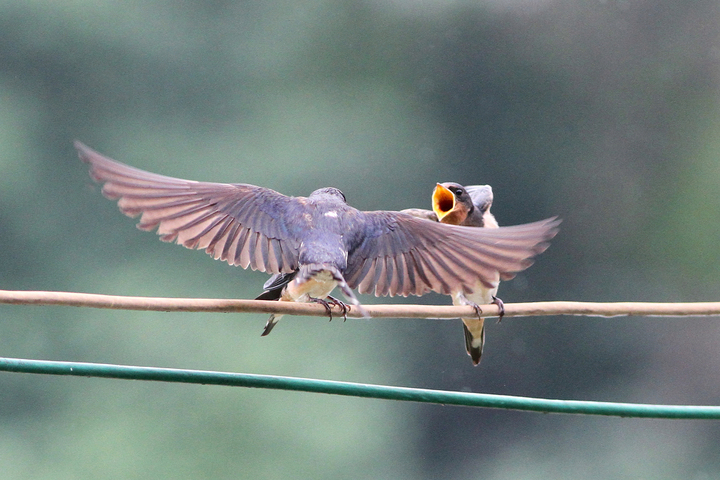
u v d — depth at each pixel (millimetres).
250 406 21031
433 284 5059
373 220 5348
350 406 22516
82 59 25734
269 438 20734
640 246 28047
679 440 25125
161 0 26766
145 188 4637
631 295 27688
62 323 21828
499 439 25234
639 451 24906
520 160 28859
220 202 5109
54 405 21500
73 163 25125
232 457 20406
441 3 29062
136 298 4727
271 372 21281
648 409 4961
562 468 24562
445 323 24859
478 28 29125
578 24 29297
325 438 21422
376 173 27328
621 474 24453
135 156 25719
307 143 27000
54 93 25719
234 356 21484
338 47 28344
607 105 29234
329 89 28125
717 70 29016
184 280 23016
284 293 5969
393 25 28719
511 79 29266
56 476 20297
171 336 22000
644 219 28141
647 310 5750
